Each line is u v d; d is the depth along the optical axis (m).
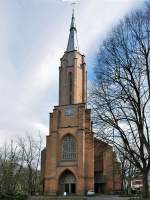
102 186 82.25
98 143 33.81
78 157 81.50
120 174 70.06
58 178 82.88
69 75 93.31
